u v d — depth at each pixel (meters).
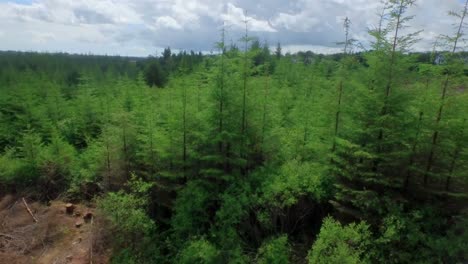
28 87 29.20
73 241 12.20
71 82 53.41
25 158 15.95
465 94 8.62
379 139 9.36
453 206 9.05
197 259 10.43
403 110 9.11
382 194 9.45
